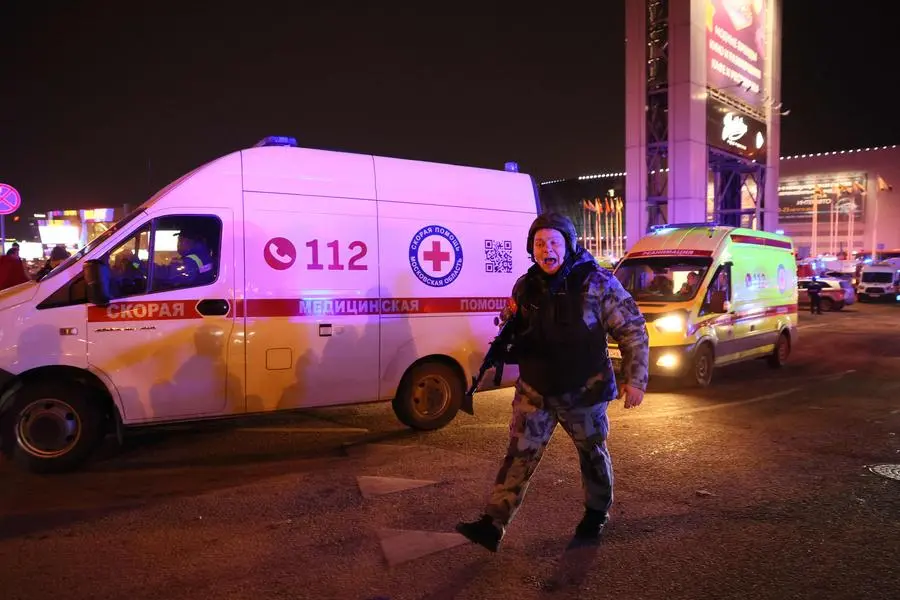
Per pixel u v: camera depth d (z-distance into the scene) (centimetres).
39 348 530
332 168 647
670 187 2334
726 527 421
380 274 656
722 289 998
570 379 355
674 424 724
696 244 1020
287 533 412
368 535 408
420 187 692
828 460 580
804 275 3650
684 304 934
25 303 533
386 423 727
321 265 628
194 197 584
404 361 668
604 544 393
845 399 879
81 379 553
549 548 388
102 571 361
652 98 2408
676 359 908
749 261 1089
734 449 617
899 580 348
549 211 361
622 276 1045
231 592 337
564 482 514
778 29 3041
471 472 541
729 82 2595
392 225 666
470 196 723
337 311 633
